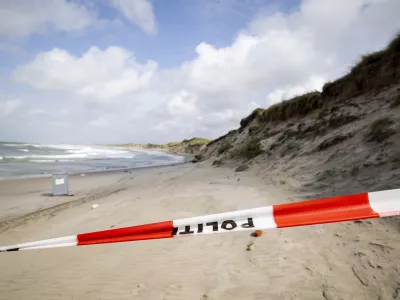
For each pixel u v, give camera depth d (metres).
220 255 3.36
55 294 2.89
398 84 8.09
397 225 3.10
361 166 5.32
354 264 2.61
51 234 4.89
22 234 5.07
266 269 2.85
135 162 32.56
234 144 22.45
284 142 12.09
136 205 6.50
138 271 3.19
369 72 10.02
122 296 2.72
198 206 5.79
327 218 1.87
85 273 3.27
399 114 6.12
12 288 3.08
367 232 3.15
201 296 2.55
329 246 3.08
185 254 3.51
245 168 11.59
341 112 9.30
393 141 5.37
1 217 6.98
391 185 3.99
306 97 14.95
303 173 6.99
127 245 3.97
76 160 33.00
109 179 14.49
